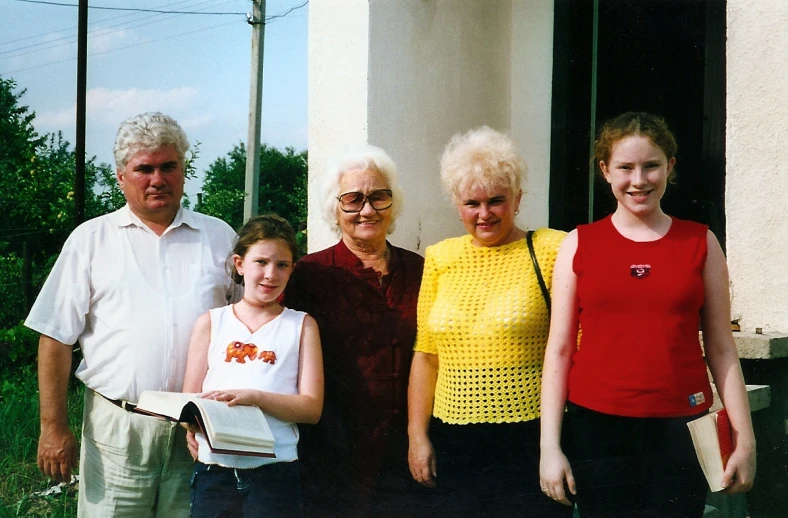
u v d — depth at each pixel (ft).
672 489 7.06
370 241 8.78
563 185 13.48
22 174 19.71
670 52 12.35
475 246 8.25
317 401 8.26
